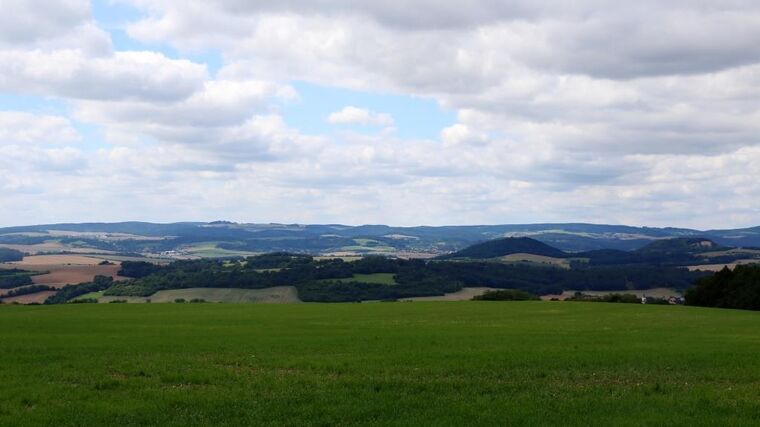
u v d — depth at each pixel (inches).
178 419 733.3
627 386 928.3
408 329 1991.9
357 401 813.9
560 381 970.7
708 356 1233.4
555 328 2081.7
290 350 1344.7
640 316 2856.8
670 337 1729.8
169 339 1594.5
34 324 2135.8
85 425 706.8
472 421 719.1
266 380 961.5
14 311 3068.4
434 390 893.8
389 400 821.2
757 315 2999.5
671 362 1151.6
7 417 731.4
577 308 3440.0
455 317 2716.5
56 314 2787.9
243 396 845.8
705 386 924.0
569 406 784.9
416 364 1131.3
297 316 2733.8
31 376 986.1
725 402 805.2
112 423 717.9
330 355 1258.6
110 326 2078.0
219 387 914.1
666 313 3083.2
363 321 2429.9
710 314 3043.8
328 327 2080.5
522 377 1002.1
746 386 924.6
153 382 948.6
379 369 1071.0
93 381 956.0
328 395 852.6
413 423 709.9
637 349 1363.2
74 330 1898.4
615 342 1549.0
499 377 1007.6
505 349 1358.3
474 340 1583.4
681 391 882.1
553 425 702.5
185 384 947.3
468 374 1030.4
